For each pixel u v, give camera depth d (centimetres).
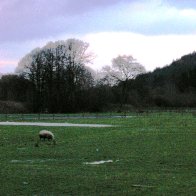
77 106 15488
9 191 1964
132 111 14325
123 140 4600
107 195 1883
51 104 15312
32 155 3375
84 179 2247
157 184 2111
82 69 15950
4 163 2919
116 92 17000
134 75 17450
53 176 2339
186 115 11150
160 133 5519
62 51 15850
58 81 15562
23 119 9762
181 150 3641
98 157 3234
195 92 18962
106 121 8681
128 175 2377
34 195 1886
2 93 16025
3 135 5275
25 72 15888
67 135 5300
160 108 15825
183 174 2420
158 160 3023
